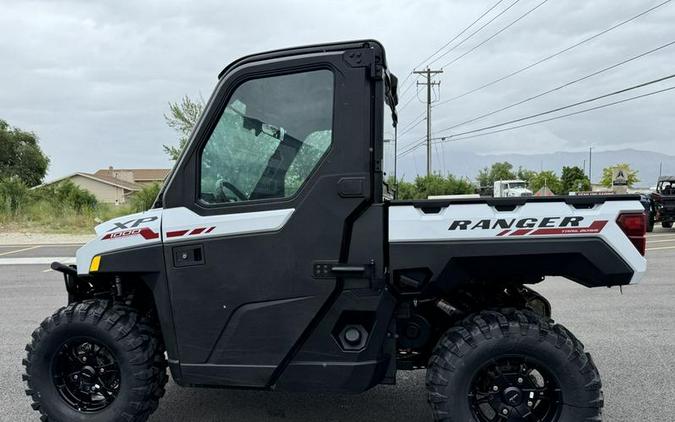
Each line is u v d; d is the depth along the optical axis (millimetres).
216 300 2969
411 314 3252
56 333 3152
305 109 2898
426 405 3832
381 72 2807
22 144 49812
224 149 2988
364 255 2857
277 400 3939
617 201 2846
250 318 2941
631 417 3555
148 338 3117
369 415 3662
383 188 3008
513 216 2842
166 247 3016
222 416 3648
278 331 2920
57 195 26641
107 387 3238
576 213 2832
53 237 18281
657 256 11867
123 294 3354
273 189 2945
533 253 2826
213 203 2992
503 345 2787
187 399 3955
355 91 2803
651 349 5039
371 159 2832
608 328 5789
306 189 2863
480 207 2861
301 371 2939
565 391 2775
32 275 10227
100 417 3111
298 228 2873
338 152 2826
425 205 2867
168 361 3090
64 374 3268
